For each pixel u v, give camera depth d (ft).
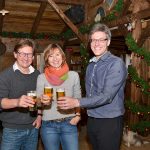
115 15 16.80
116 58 6.75
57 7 21.13
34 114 7.70
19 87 7.42
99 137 7.07
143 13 14.29
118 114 6.88
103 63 6.86
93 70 7.11
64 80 7.66
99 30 6.84
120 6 16.38
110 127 6.87
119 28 16.21
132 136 15.43
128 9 16.33
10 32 26.37
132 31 14.75
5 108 6.94
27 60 7.29
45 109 7.66
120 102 6.97
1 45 26.76
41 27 26.89
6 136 7.48
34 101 6.69
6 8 22.44
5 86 7.22
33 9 23.08
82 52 20.92
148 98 15.57
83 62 20.43
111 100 6.57
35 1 21.18
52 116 7.64
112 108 6.85
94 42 6.93
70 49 28.22
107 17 17.53
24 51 7.16
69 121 7.79
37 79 7.75
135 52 14.28
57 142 7.85
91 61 7.41
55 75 7.55
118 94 6.89
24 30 26.99
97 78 6.92
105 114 6.88
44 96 6.86
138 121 15.35
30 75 7.66
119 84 6.58
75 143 7.86
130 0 15.53
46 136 7.74
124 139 15.69
